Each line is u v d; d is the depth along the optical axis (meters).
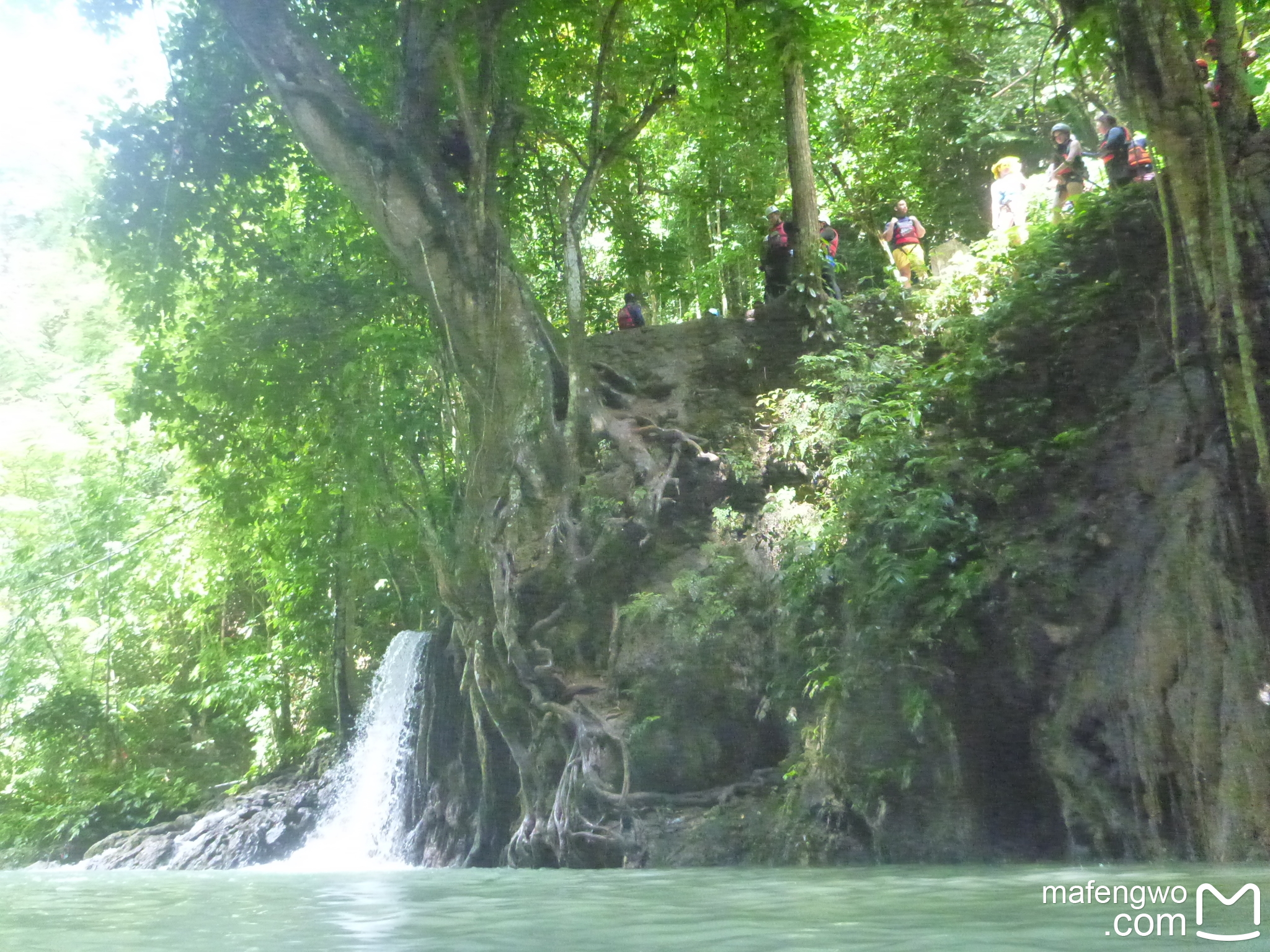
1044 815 9.86
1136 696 9.10
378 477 18.97
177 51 17.22
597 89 17.47
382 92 17.80
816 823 10.74
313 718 25.44
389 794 19.27
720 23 18.42
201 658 27.97
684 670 12.85
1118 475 10.78
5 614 29.39
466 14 16.09
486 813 15.52
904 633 10.72
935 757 10.29
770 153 21.23
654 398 16.45
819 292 16.97
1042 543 10.80
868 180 26.36
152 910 6.07
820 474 13.95
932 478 12.14
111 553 26.86
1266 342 8.87
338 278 19.08
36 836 24.02
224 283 19.36
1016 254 14.68
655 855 11.70
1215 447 9.66
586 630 14.16
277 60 15.54
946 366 13.63
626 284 22.50
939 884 6.59
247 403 19.27
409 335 18.19
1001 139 23.28
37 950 4.09
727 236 23.02
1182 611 9.02
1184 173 9.30
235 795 23.91
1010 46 21.72
